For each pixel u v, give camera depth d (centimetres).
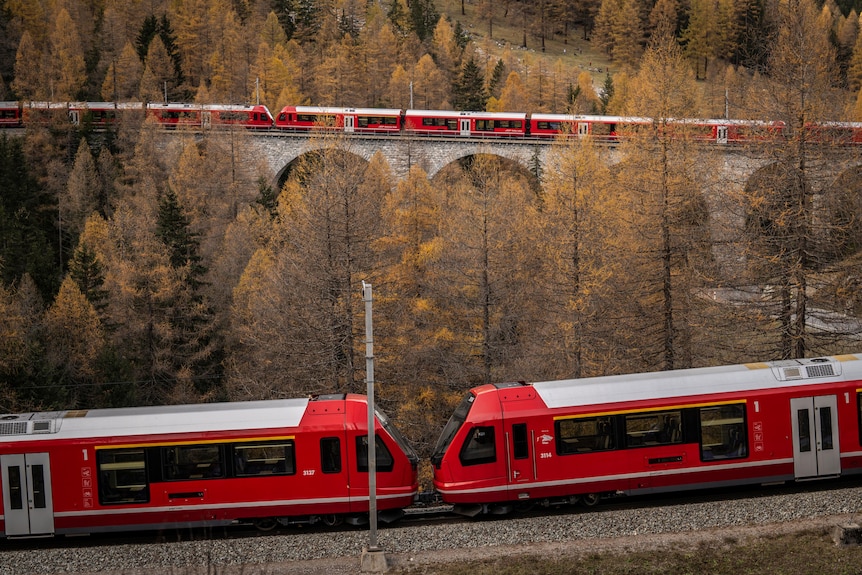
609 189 4125
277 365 3888
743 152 3303
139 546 1978
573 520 2011
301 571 1825
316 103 11006
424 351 3853
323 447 2095
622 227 3709
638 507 2186
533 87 11288
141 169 7700
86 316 4500
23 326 4262
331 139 4816
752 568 1744
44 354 4128
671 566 1766
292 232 3984
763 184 3053
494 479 2108
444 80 11225
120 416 2108
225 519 2086
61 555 1934
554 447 2111
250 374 4341
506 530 1975
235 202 7219
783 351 3053
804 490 2261
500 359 3809
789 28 3042
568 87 11456
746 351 3164
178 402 4562
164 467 2070
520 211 4559
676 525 1967
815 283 3025
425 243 4638
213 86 9969
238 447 2081
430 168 7644
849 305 3083
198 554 1917
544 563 1805
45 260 5544
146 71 9975
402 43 13012
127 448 2069
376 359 3428
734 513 2006
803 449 2184
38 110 8462
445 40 13250
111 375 4228
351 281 3397
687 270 3444
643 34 14150
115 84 10400
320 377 3500
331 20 13288
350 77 10956
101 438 2066
